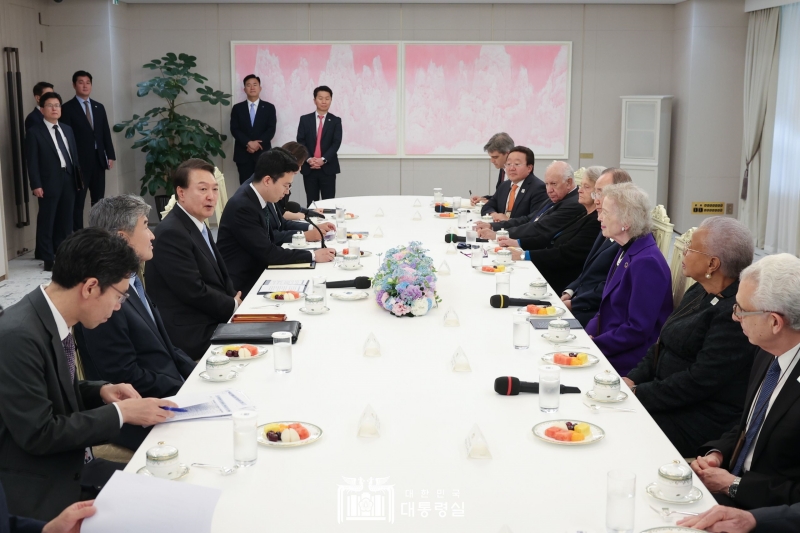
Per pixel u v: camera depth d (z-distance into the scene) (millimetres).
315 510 1764
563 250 4914
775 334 2119
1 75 7906
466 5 9914
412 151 10211
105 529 1663
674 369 2904
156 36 9844
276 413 2305
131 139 9867
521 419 2258
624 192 3514
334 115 9758
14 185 8125
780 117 8508
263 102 9688
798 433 2064
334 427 2205
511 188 6812
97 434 2152
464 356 2670
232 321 3236
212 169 3861
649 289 3402
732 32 9297
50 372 2170
